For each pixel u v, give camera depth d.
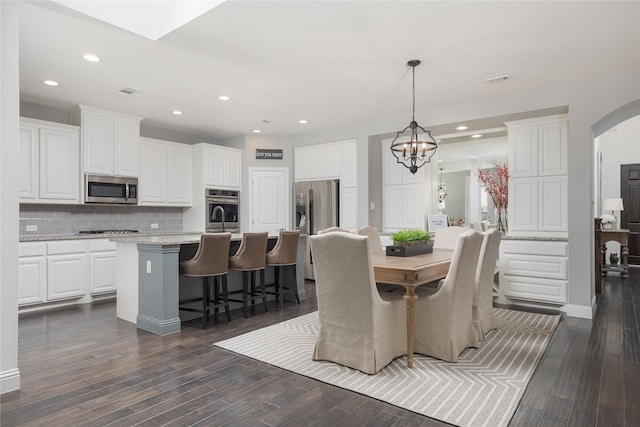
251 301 4.45
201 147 6.18
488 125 5.10
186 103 4.85
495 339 3.36
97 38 3.06
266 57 3.44
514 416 2.07
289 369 2.70
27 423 1.99
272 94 4.51
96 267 4.86
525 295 4.54
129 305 3.94
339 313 2.76
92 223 5.42
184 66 3.64
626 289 5.64
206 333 3.55
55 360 2.86
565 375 2.60
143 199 5.64
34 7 2.59
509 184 4.83
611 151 8.23
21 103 4.75
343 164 6.11
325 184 6.21
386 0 2.53
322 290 2.82
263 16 2.73
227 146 6.95
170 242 3.58
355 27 2.89
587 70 3.78
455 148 7.70
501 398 2.27
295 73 3.83
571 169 4.19
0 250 2.30
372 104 4.92
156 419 2.04
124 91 4.39
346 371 2.67
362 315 2.65
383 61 3.53
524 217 4.72
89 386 2.42
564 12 2.68
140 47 3.23
